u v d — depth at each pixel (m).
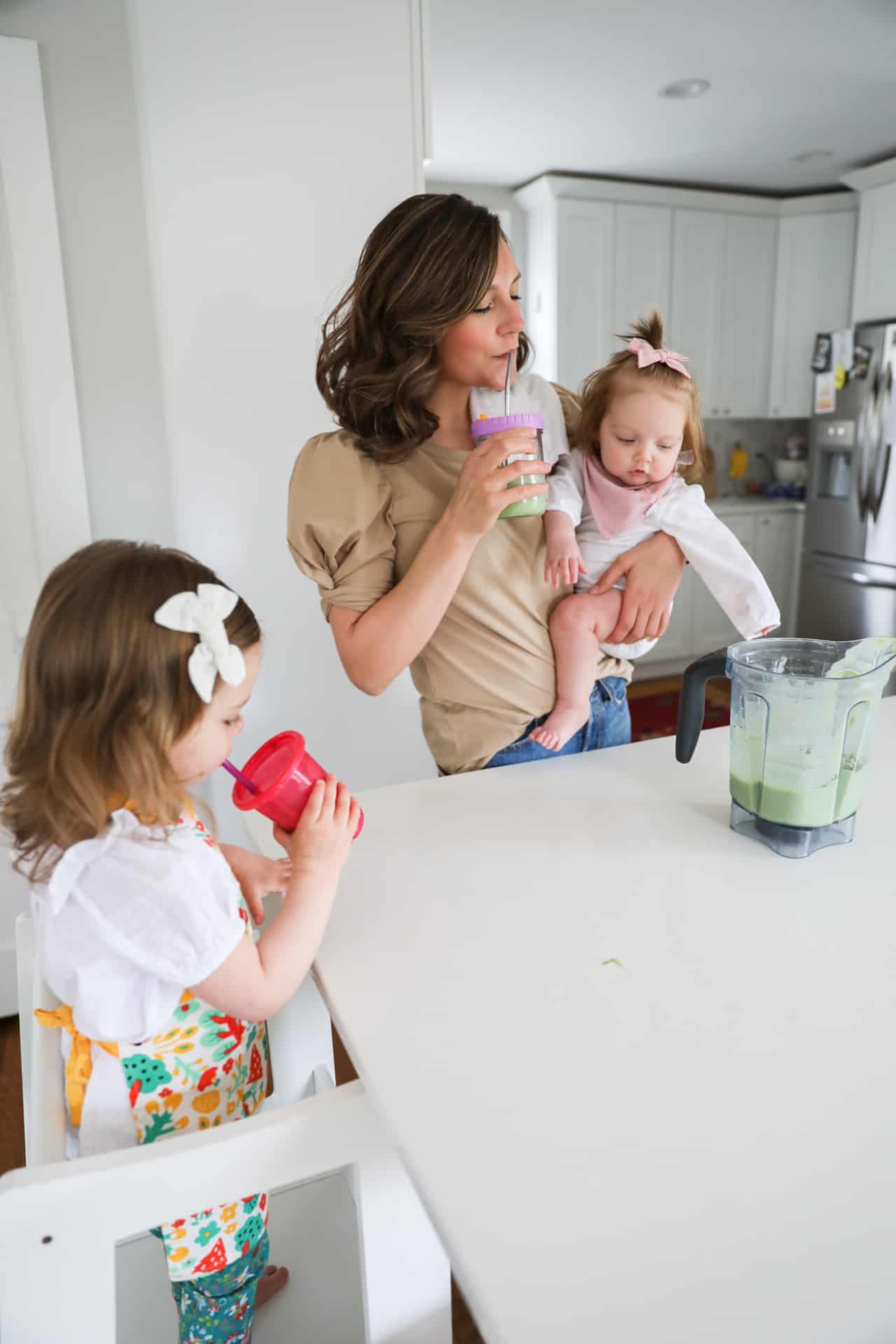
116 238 1.97
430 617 0.99
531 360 1.24
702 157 4.01
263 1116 0.62
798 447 5.02
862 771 0.92
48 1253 0.57
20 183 1.81
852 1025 0.66
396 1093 0.60
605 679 1.25
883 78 3.12
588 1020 0.67
